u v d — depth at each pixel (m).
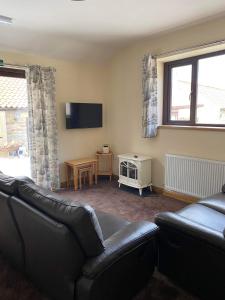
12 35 3.22
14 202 1.59
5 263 2.10
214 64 3.19
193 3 2.49
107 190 3.97
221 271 1.47
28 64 3.58
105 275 1.31
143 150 4.01
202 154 3.21
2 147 3.79
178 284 1.78
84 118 4.25
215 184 3.03
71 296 1.34
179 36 3.26
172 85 3.70
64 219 1.27
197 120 3.45
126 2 2.45
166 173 3.60
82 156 4.45
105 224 1.90
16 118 3.82
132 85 4.04
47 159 3.81
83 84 4.28
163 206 3.26
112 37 3.55
